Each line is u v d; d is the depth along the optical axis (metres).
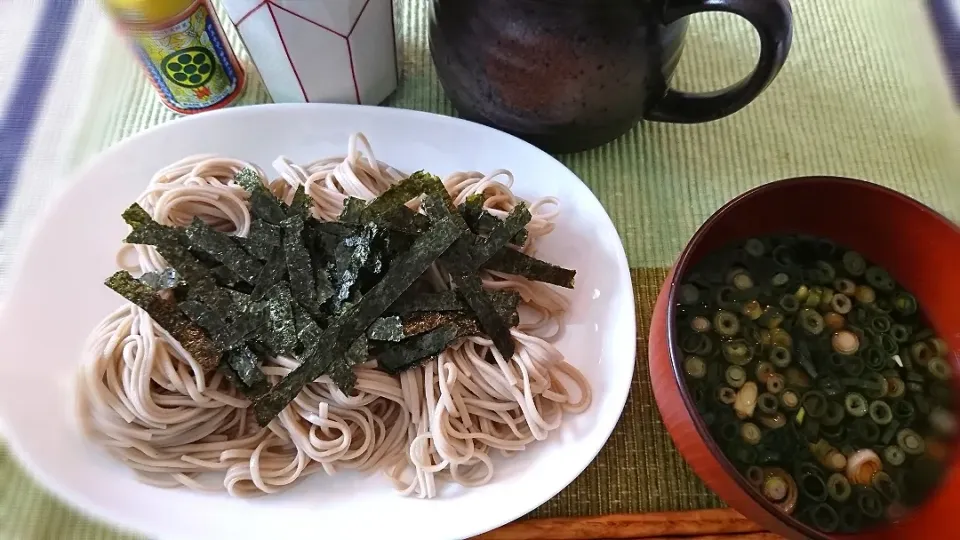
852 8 0.33
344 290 0.24
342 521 0.23
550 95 0.26
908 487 0.21
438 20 0.26
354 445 0.25
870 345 0.23
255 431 0.25
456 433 0.24
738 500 0.20
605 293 0.27
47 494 0.24
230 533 0.23
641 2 0.23
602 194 0.30
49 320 0.26
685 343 0.23
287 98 0.30
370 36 0.28
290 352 0.24
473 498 0.24
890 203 0.22
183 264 0.25
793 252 0.24
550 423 0.25
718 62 0.32
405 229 0.25
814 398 0.22
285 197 0.28
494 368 0.25
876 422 0.22
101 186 0.28
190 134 0.28
